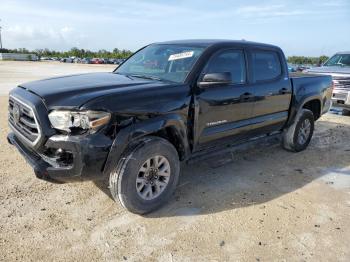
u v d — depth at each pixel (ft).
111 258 9.40
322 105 20.92
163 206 12.34
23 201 12.10
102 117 10.02
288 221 11.69
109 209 11.92
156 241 10.25
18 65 143.64
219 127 13.97
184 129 12.24
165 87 11.87
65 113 9.94
